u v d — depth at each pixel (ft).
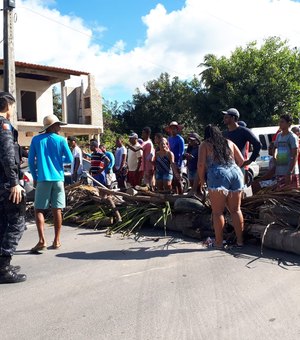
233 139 20.04
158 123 144.25
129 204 23.81
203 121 97.45
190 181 28.48
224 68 91.35
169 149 28.40
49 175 18.65
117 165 37.29
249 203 19.67
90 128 77.20
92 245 19.58
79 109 80.18
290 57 90.43
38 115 74.33
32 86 73.56
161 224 21.72
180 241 19.58
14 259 17.76
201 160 17.69
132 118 150.61
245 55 90.02
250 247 17.98
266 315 11.32
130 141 32.89
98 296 13.14
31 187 28.89
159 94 146.10
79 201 25.49
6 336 10.78
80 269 15.93
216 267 15.44
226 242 18.48
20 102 72.18
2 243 14.73
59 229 19.29
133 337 10.40
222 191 17.16
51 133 19.15
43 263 16.98
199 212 20.33
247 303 12.12
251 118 88.74
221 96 90.74
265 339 10.05
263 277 14.20
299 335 10.18
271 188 20.90
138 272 15.24
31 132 70.74
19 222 14.94
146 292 13.28
